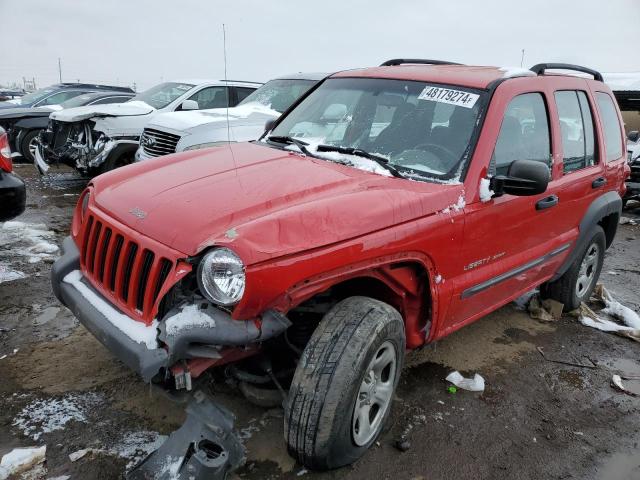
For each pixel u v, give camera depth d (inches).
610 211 186.9
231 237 87.6
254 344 96.7
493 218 128.7
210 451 92.1
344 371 93.2
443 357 154.6
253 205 99.7
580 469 113.8
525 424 127.1
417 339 122.7
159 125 288.8
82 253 115.6
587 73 189.8
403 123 136.6
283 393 105.6
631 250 294.2
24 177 384.2
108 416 115.3
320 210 97.9
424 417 125.4
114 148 325.7
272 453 107.9
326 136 145.1
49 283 183.6
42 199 316.2
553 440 122.4
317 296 111.4
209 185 110.6
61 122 335.9
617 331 180.2
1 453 102.6
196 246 91.0
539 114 149.3
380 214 103.0
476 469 110.3
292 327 113.0
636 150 397.4
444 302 120.4
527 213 141.3
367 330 96.7
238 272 85.4
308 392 92.7
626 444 123.6
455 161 124.7
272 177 114.8
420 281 117.6
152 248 95.4
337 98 155.4
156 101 375.9
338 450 98.1
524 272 149.9
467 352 159.3
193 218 97.0
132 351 89.5
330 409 92.6
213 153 138.7
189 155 138.3
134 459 103.3
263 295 86.3
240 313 86.7
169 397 94.3
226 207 99.1
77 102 472.4
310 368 93.7
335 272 95.6
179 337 86.8
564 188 156.2
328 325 97.3
